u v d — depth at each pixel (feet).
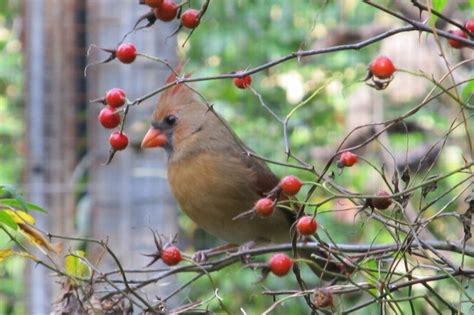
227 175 24.06
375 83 14.43
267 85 47.93
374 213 15.80
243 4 48.16
